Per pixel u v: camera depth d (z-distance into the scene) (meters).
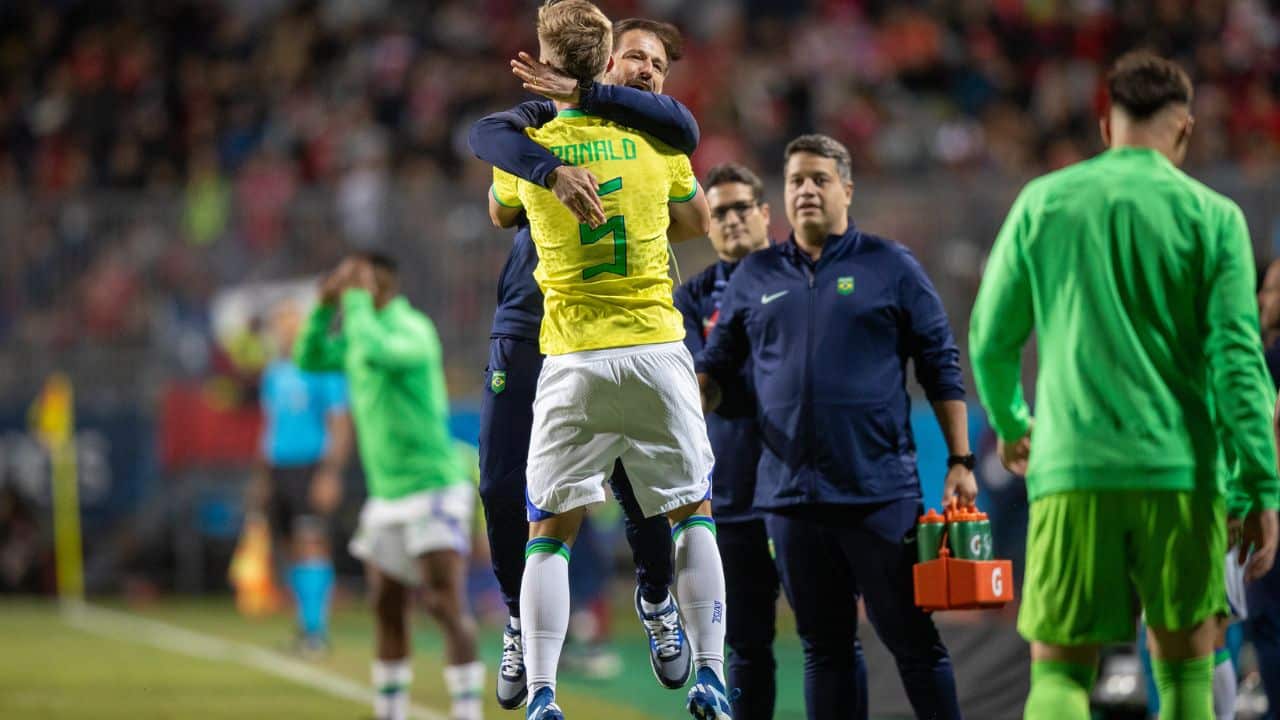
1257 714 26.41
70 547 62.34
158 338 63.69
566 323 18.28
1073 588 17.50
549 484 18.30
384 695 29.83
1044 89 77.50
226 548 62.75
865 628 30.53
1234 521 19.38
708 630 18.50
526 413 19.83
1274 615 24.23
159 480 63.19
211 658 43.09
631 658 43.62
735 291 23.11
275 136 77.44
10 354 63.25
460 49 81.31
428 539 29.12
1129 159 18.12
